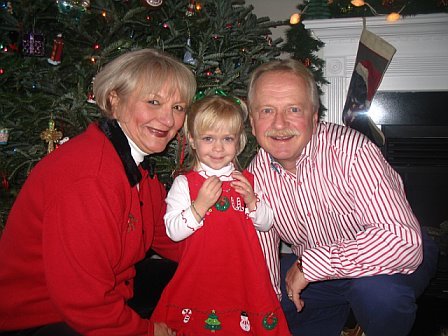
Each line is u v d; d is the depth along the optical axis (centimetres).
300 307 138
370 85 234
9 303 112
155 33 193
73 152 110
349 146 137
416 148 269
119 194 110
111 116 126
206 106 140
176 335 131
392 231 125
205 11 206
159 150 127
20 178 192
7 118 177
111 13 180
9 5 178
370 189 132
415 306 130
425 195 273
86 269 102
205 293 135
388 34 255
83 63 180
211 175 142
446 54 252
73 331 110
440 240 250
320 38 266
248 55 209
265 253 153
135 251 121
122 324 108
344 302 164
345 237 150
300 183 145
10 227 114
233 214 138
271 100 132
